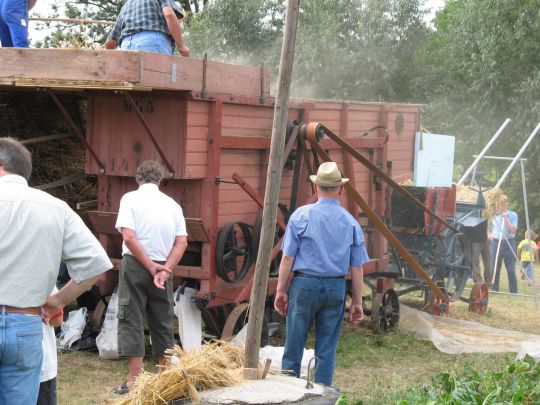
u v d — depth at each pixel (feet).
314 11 70.64
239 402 12.94
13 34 26.58
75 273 13.07
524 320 36.06
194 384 13.46
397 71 73.41
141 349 21.21
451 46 73.20
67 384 22.33
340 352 27.35
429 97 74.02
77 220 13.10
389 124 34.32
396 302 31.32
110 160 25.25
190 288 25.04
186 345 24.58
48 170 28.78
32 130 28.60
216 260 24.73
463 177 44.62
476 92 71.67
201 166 24.36
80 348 25.79
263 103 26.32
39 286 12.59
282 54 14.21
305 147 26.45
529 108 67.87
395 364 26.25
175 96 23.75
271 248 14.61
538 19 67.62
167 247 21.34
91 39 27.94
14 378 12.44
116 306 25.09
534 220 70.44
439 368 25.86
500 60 69.31
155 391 13.21
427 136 36.70
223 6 70.90
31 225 12.57
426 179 36.88
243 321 25.71
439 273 34.71
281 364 19.83
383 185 32.58
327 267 19.47
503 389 16.60
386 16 71.67
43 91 24.95
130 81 21.66
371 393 21.35
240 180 25.17
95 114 25.40
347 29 71.15
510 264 44.32
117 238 26.43
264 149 26.61
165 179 25.05
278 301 19.92
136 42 25.50
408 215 34.78
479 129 70.64
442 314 34.86
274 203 14.53
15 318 12.37
